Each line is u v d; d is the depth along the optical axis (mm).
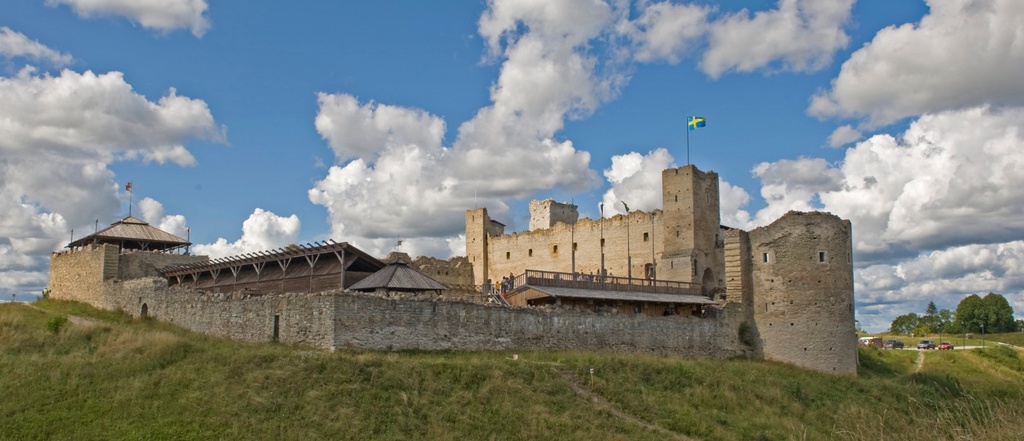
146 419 33500
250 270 72188
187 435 32312
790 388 54375
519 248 99375
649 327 60156
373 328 45906
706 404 47656
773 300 65375
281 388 36688
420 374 40469
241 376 37625
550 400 41469
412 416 36562
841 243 65500
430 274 95562
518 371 43781
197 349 41312
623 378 47594
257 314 49469
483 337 50594
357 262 64312
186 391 36125
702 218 80938
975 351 88250
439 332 48594
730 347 64812
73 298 78188
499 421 37812
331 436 33562
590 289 64312
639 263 84312
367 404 36531
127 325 56812
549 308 55219
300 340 46156
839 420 47938
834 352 63281
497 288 80812
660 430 41250
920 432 28766
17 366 39031
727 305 65750
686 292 73000
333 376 38250
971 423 26281
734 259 67750
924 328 155875
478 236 104312
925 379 64062
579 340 55812
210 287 74438
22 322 52906
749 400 50062
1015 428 24031
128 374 38094
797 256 65062
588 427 39188
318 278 64000
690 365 53438
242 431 32938
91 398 35375
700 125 82250
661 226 82562
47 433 32281
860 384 59281
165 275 78750
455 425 36594
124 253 76938
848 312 64750
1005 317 159250
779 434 44219
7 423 32812
